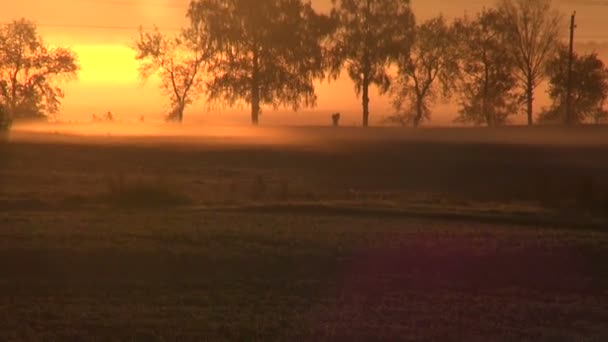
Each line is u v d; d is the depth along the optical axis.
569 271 70.94
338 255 73.62
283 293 61.34
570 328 53.91
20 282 63.12
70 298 58.56
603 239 83.88
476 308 57.97
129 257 70.44
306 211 112.19
